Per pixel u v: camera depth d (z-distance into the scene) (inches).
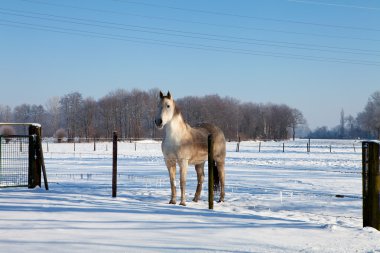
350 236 218.7
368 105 4008.4
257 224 244.8
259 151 1485.0
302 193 441.7
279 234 218.7
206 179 582.9
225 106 4010.8
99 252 168.4
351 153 1429.6
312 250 187.8
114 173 371.9
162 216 260.4
